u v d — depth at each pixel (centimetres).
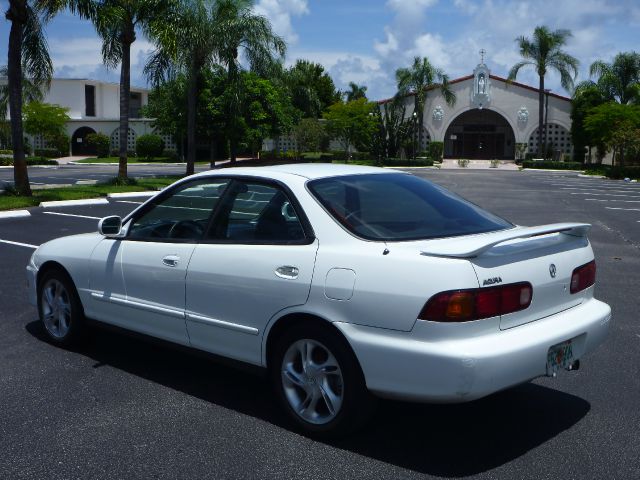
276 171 457
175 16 2200
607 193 2642
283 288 403
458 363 343
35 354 561
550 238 413
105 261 519
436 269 354
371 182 458
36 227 1341
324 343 389
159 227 502
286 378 413
